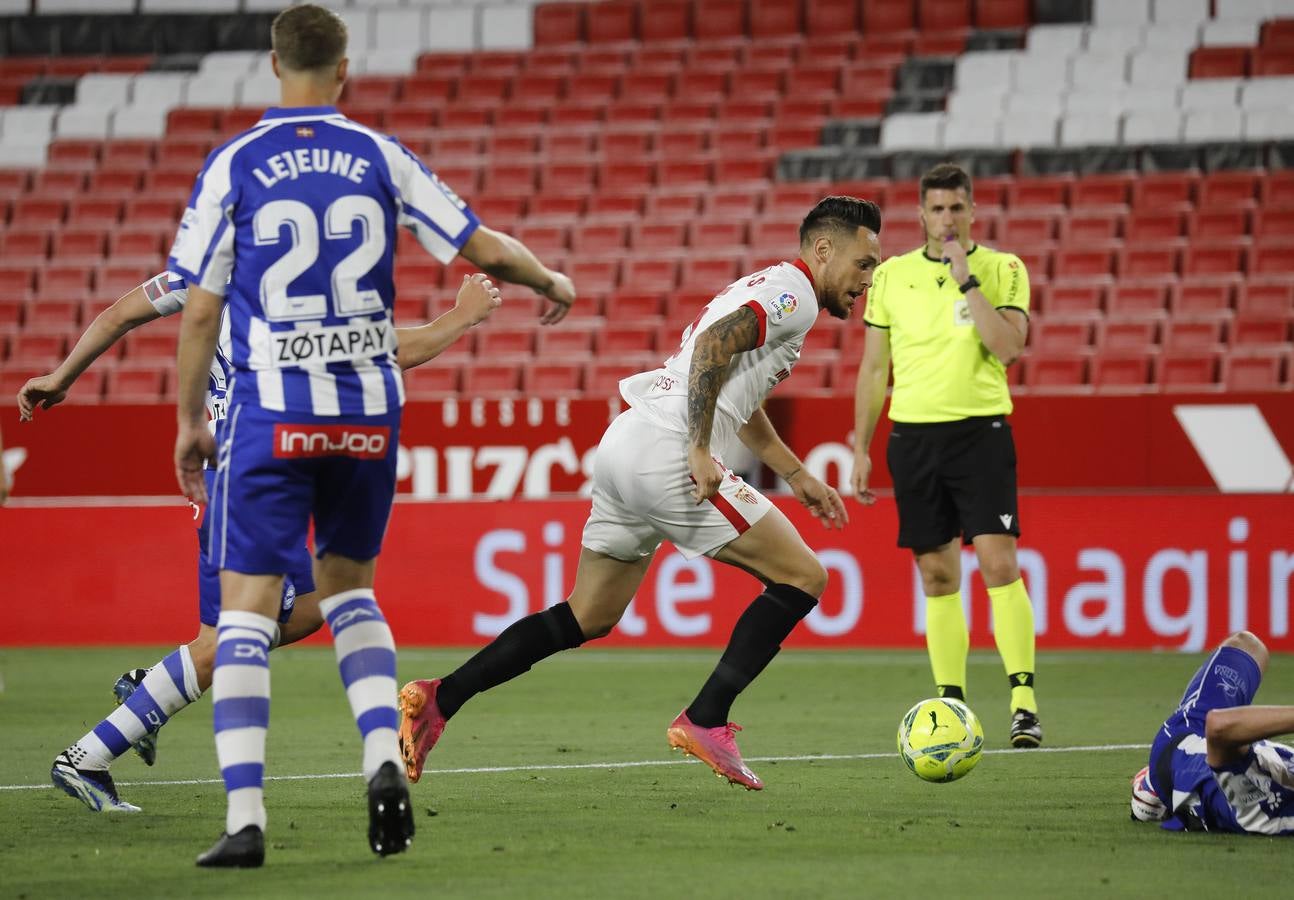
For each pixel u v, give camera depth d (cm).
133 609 4322
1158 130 6500
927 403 2423
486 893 1280
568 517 4169
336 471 1418
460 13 7538
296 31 1434
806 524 4109
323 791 1891
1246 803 1542
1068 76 6838
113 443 4906
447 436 4791
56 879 1345
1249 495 3888
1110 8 7081
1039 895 1273
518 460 4762
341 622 1452
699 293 5875
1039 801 1798
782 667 3641
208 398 1897
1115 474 4522
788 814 1709
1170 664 3653
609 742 2403
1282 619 3866
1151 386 5219
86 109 7312
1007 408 2430
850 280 1838
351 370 1405
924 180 2438
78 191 6888
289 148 1405
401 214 1455
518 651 1842
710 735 1770
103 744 1722
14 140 7156
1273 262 5716
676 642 4128
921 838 1553
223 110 7238
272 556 1405
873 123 6750
